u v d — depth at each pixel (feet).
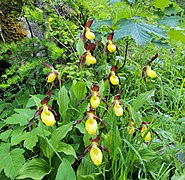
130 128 1.47
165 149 1.58
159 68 2.53
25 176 1.29
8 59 2.01
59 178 1.23
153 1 1.96
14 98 2.03
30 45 2.00
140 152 1.49
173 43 2.79
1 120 1.83
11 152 1.36
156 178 1.41
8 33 2.16
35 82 1.96
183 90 2.25
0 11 2.17
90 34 1.74
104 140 1.45
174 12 1.99
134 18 1.90
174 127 1.80
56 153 1.31
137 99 1.66
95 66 2.25
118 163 1.46
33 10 2.11
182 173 1.40
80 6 2.49
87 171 1.39
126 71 2.30
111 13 2.52
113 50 1.81
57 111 1.90
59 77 1.55
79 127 1.48
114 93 2.04
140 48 2.54
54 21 2.17
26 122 1.51
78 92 1.65
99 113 1.65
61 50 1.91
